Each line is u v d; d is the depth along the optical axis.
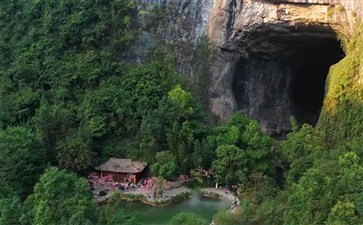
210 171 49.88
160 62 57.66
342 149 41.19
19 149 44.12
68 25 57.53
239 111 56.22
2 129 53.34
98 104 54.00
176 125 51.19
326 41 57.91
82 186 31.88
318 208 30.36
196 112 53.50
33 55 57.62
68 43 57.88
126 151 52.94
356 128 46.88
